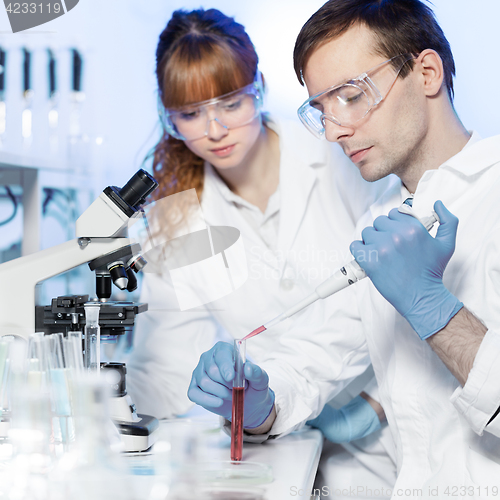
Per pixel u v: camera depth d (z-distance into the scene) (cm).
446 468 115
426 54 124
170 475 96
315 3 236
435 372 124
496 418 97
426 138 131
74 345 98
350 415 162
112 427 108
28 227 216
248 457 119
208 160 183
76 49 245
